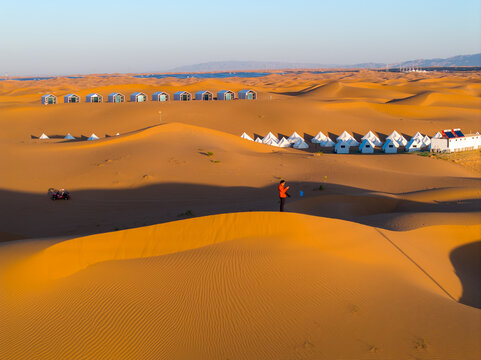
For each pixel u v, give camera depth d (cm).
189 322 1027
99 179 4434
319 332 1012
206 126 9850
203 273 1275
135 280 1225
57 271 1246
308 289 1216
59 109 11038
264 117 10594
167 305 1096
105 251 1376
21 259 1255
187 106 11369
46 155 5384
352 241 1675
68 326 989
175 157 5266
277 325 1031
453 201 3731
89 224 3047
